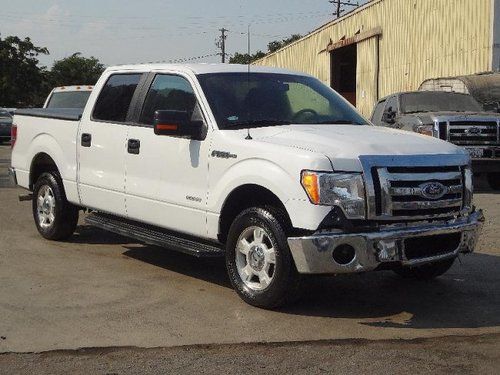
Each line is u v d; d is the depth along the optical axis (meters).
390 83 26.23
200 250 6.00
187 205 6.27
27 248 8.00
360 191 5.25
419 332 5.22
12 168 8.95
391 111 14.09
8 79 59.41
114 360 4.61
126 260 7.48
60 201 8.09
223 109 6.26
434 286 6.60
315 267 5.23
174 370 4.44
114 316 5.51
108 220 7.44
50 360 4.60
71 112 8.36
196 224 6.22
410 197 5.41
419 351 4.80
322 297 6.16
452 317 5.61
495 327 5.36
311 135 5.75
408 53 24.62
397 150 5.53
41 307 5.73
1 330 5.17
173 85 6.77
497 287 6.55
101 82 7.63
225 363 4.55
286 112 6.50
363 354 4.74
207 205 6.05
